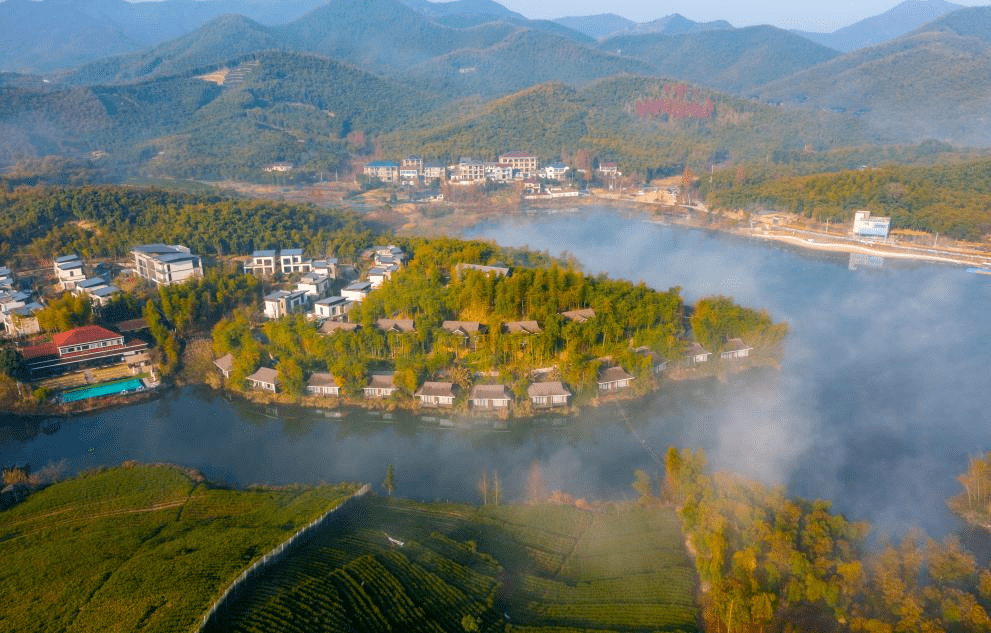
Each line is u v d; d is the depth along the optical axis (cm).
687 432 15788
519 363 17725
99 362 18575
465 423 16038
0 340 19450
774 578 9869
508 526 11950
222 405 17088
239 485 13338
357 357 17950
